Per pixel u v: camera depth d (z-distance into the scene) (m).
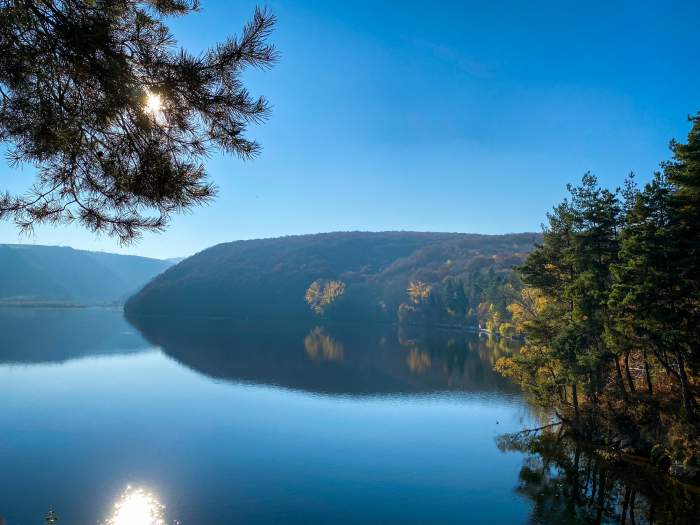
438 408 48.41
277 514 24.64
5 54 6.97
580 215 33.72
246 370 70.06
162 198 8.32
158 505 25.52
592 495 26.48
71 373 63.44
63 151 7.99
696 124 25.12
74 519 23.86
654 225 26.84
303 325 165.38
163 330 131.12
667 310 26.06
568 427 37.28
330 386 59.47
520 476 29.64
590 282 31.42
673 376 33.19
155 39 7.82
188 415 43.94
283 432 39.09
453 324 163.25
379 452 34.38
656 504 24.83
